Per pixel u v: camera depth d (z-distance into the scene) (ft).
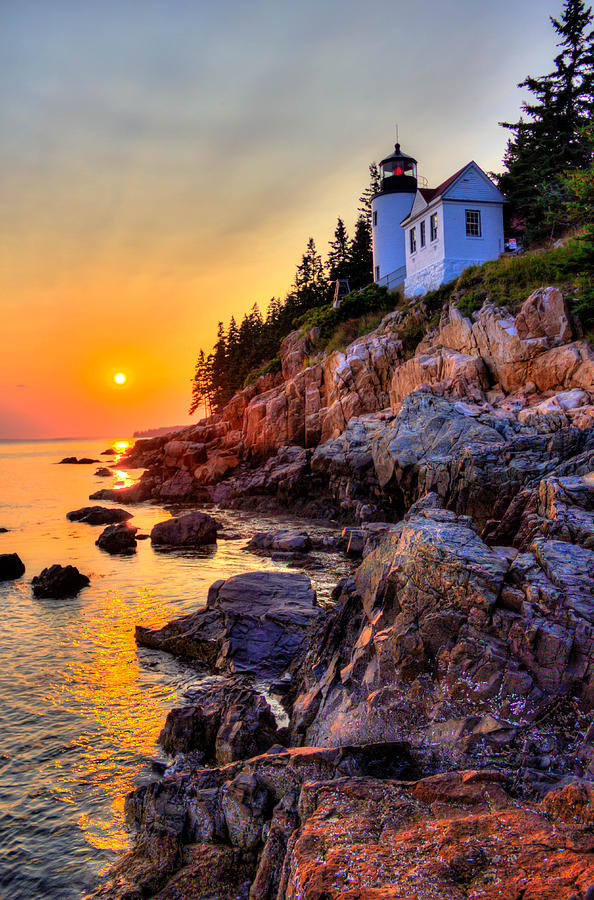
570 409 86.74
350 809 24.00
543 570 35.73
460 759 28.37
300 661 51.80
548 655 31.45
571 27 156.87
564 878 17.81
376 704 34.30
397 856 19.98
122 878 27.86
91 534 128.47
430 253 151.84
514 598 34.35
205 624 59.72
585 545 39.55
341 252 283.38
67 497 200.85
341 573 86.12
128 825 32.81
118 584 84.64
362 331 168.96
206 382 416.87
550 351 97.60
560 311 98.07
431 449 98.58
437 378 118.73
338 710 37.40
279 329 297.53
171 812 30.68
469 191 145.18
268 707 41.88
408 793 24.91
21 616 70.38
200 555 103.45
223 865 27.07
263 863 25.21
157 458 234.38
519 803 22.88
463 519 45.88
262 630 57.26
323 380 160.97
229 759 36.96
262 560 98.27
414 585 38.81
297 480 142.20
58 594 78.48
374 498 120.37
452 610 35.94
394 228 191.62
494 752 28.22
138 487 189.67
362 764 28.96
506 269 125.59
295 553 97.76
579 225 123.75
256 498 154.51
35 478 280.31
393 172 195.93
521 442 82.53
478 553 37.73
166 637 59.93
